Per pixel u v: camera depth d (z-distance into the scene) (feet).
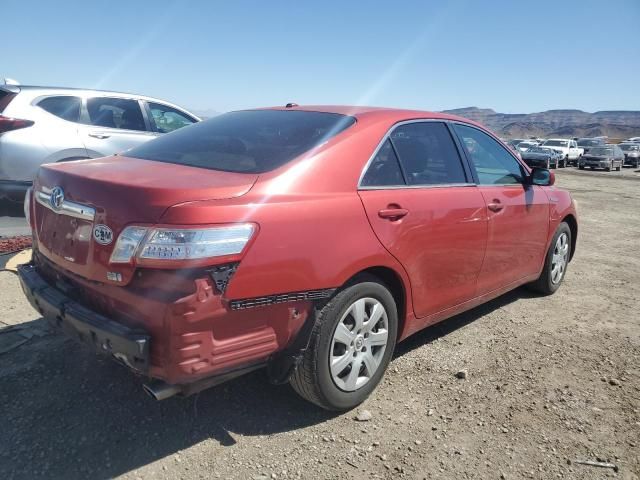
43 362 10.94
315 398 9.45
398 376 11.47
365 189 9.90
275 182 8.63
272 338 8.34
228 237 7.55
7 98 21.27
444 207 11.35
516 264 14.70
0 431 8.75
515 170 14.90
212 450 8.70
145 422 9.30
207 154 10.04
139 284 7.60
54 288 9.29
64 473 7.96
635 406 10.71
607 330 14.78
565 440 9.47
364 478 8.25
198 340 7.48
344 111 11.30
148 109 25.22
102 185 8.21
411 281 10.75
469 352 12.84
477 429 9.66
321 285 8.73
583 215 40.16
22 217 23.56
